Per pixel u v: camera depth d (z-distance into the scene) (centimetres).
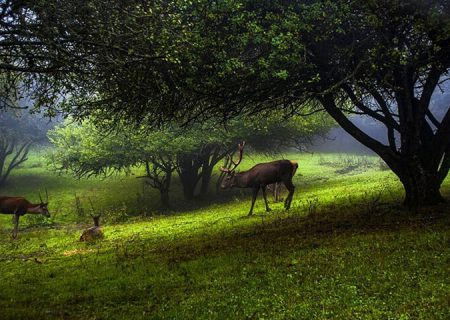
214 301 725
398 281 696
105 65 990
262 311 648
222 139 3266
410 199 1466
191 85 1248
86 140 3195
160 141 3156
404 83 1364
